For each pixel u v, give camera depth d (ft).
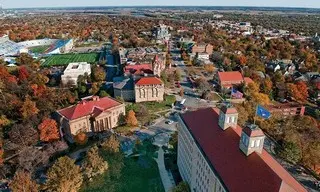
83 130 386.73
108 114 402.72
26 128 351.67
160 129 422.41
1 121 395.96
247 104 440.45
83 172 294.87
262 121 404.16
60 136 370.53
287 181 183.83
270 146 363.97
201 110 295.69
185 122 291.58
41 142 357.41
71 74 627.87
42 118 386.32
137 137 396.37
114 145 326.85
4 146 335.88
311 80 643.45
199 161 251.19
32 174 290.97
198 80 615.16
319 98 576.20
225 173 207.10
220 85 599.57
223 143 232.12
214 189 220.02
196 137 260.62
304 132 374.02
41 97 473.67
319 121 447.01
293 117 430.61
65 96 501.97
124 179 300.61
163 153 353.72
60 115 385.09
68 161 274.98
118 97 500.33
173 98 551.59
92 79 632.38
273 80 637.30
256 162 195.62
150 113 479.82
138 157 344.49
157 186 290.35
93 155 299.79
